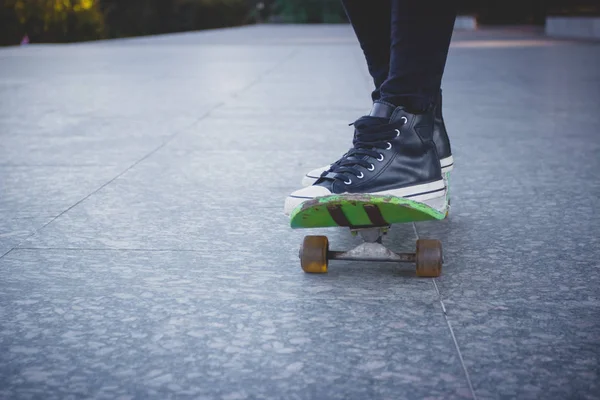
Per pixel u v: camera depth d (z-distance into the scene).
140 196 3.03
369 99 6.16
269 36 20.44
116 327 1.73
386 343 1.62
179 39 18.75
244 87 7.18
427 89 2.19
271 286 1.99
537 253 2.24
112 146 4.19
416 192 2.20
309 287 1.98
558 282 1.99
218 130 4.70
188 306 1.86
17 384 1.45
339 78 7.93
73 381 1.47
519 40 15.70
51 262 2.21
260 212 2.77
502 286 1.97
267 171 3.48
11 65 10.23
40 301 1.90
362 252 2.05
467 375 1.47
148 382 1.46
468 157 3.78
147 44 15.97
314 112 5.46
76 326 1.74
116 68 9.60
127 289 1.98
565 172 3.38
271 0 43.38
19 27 17.42
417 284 1.99
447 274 2.07
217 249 2.33
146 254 2.29
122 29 25.36
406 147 2.18
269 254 2.28
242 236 2.47
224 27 33.41
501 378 1.45
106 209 2.83
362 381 1.45
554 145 4.07
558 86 7.03
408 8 2.12
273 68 9.30
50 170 3.55
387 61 2.48
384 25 2.43
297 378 1.47
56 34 17.98
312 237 2.07
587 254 2.23
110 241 2.43
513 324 1.72
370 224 2.01
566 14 18.17
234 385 1.44
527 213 2.71
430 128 2.23
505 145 4.10
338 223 2.02
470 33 20.14
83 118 5.29
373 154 2.15
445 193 2.30
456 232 2.49
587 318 1.75
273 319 1.76
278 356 1.57
